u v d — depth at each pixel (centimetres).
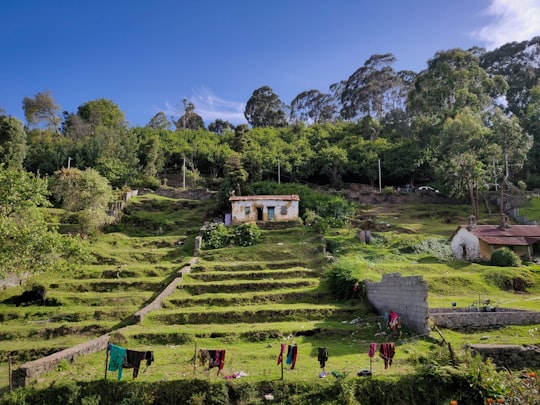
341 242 4309
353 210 5538
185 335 2441
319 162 7450
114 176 6831
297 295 3117
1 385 1958
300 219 5144
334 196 5959
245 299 3067
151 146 7806
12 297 3338
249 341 2417
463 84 7262
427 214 5700
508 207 5769
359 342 2330
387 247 4316
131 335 2445
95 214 4894
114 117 9725
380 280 2878
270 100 12350
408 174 7256
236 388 1720
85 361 2119
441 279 3297
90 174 5184
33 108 9444
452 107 7175
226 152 8100
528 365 1880
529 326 2269
